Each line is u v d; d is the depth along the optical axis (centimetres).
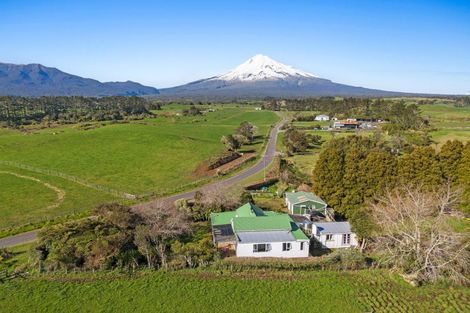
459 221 5684
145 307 3562
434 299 3753
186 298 3712
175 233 5028
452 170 6128
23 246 5178
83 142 12544
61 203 7181
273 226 5028
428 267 4088
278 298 3741
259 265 4356
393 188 5941
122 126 15625
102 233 4569
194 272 4197
